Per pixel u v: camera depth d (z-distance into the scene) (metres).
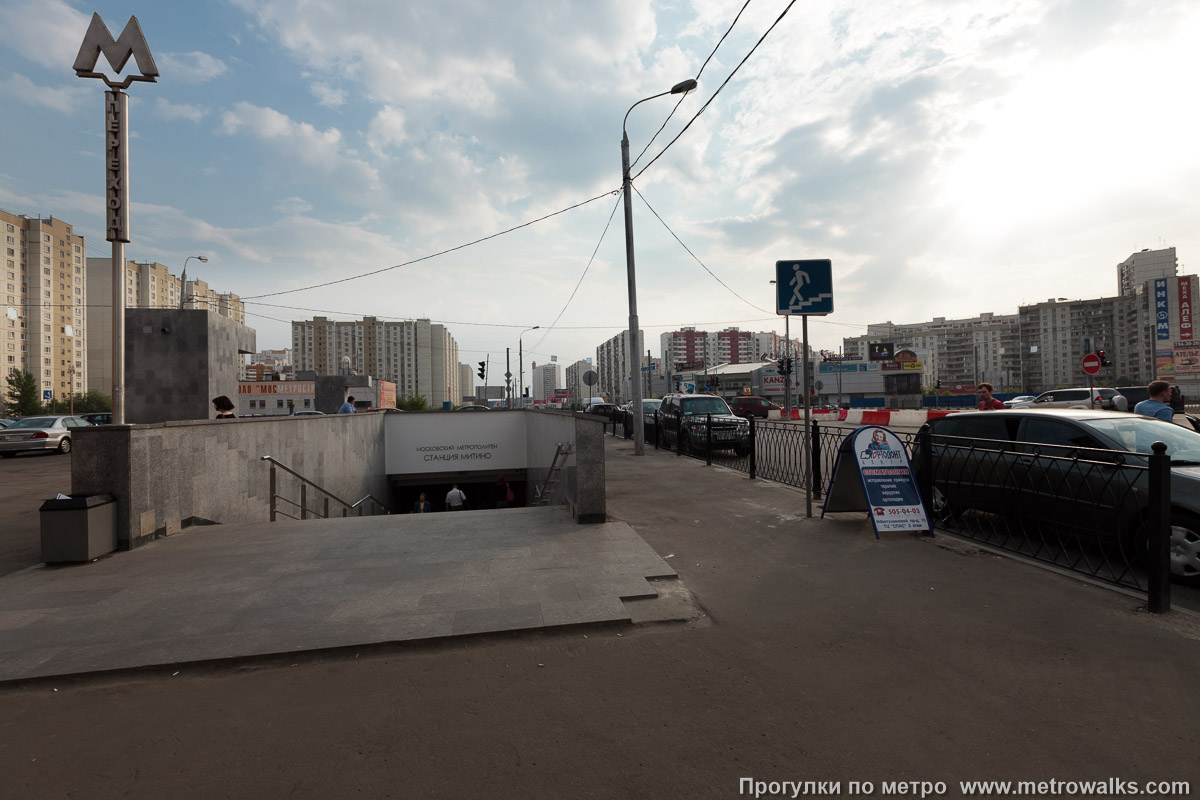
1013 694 3.06
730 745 2.65
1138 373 101.88
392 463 17.50
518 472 18.23
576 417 7.06
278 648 3.62
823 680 3.24
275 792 2.36
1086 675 3.26
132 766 2.55
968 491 6.48
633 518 7.41
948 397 48.34
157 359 16.11
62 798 2.34
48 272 92.19
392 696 3.13
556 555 5.62
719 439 14.31
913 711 2.91
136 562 5.56
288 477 10.30
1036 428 6.07
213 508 7.78
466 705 3.02
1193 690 3.09
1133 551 4.82
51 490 11.34
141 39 6.71
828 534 6.49
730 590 4.71
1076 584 4.78
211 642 3.73
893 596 4.54
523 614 4.12
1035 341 126.75
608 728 2.79
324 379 53.69
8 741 2.76
